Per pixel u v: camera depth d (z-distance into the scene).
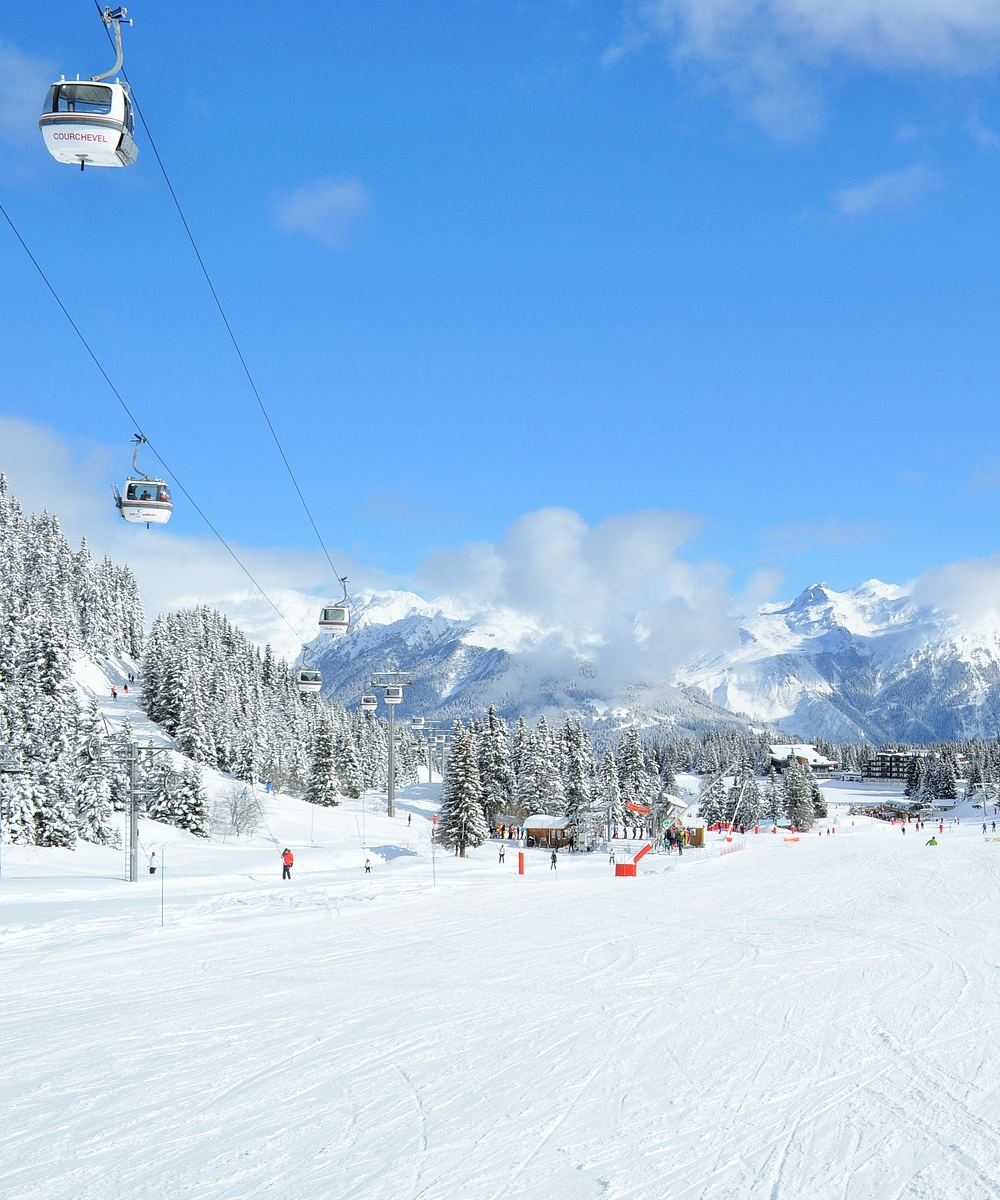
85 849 67.94
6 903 35.66
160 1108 11.75
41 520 178.75
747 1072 13.52
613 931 27.95
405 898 37.00
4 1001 17.86
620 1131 11.06
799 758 161.88
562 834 101.19
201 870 58.53
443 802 84.06
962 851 73.56
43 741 67.50
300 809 110.75
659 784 160.62
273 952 23.70
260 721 134.50
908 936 27.25
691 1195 9.27
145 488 25.83
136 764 48.66
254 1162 10.05
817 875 50.44
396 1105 11.91
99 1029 15.70
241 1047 14.59
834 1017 17.06
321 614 37.38
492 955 23.47
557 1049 14.64
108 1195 9.23
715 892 40.62
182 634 156.38
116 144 17.50
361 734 166.25
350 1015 16.80
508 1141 10.69
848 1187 9.50
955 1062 14.16
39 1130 10.98
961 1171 9.96
